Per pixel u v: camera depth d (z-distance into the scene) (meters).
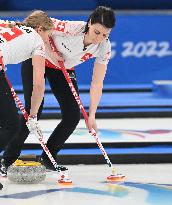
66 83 12.78
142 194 11.09
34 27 11.75
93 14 11.37
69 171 13.70
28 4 28.72
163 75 26.27
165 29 26.03
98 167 14.34
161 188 11.68
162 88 24.77
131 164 14.81
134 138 16.56
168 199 10.68
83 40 12.05
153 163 14.91
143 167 14.36
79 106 12.66
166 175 13.24
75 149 15.61
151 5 29.06
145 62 26.12
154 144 16.02
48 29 11.80
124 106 22.03
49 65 12.66
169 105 22.33
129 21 25.83
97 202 10.41
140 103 22.64
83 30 12.01
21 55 11.00
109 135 17.05
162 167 14.37
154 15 25.91
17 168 12.06
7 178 12.59
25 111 11.80
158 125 19.19
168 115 21.11
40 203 10.34
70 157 14.68
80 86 25.55
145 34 26.00
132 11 28.20
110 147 15.80
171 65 26.23
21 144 12.78
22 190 11.45
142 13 26.41
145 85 26.17
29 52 11.08
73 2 29.00
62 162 14.67
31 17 11.80
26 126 12.60
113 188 11.66
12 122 11.46
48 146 13.15
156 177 12.98
